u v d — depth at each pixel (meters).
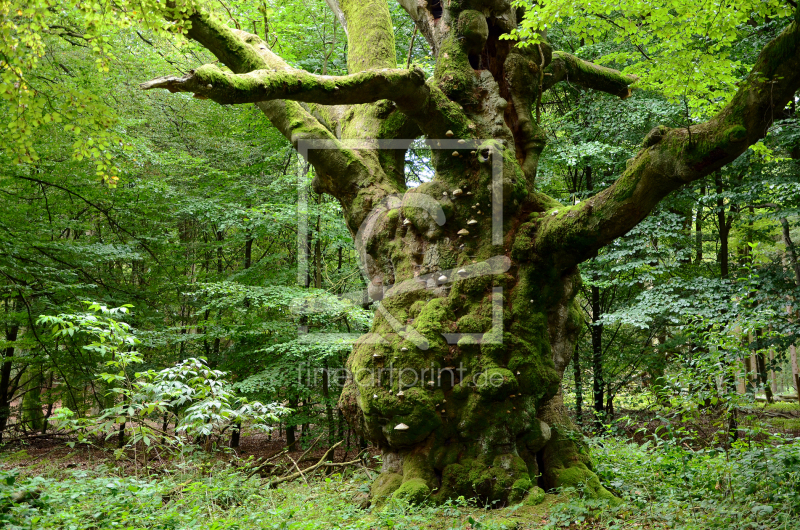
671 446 5.77
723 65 6.60
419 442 5.49
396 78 5.09
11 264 10.60
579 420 12.29
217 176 12.74
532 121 6.41
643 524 4.55
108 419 5.52
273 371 11.05
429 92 5.51
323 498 5.68
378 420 5.54
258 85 4.51
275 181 11.45
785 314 10.07
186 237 14.94
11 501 3.87
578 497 5.18
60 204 11.80
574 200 12.76
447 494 5.28
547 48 6.62
